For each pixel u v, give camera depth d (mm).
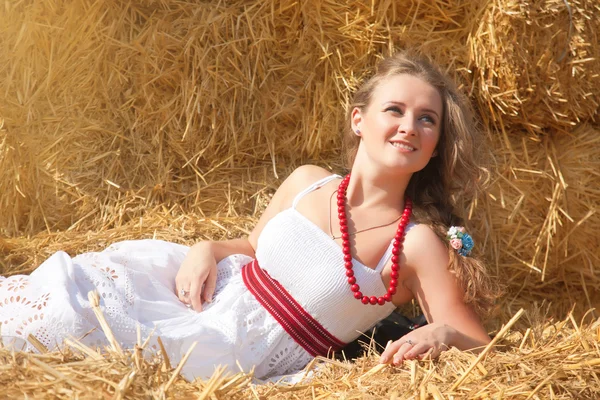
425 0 4051
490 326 4203
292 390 2383
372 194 3201
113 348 2264
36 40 4164
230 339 2963
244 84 4219
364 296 3076
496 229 4195
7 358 2100
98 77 4242
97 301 2477
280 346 3117
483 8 3930
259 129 4273
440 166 3342
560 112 4016
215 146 4305
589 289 4375
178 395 2105
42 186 4215
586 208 4176
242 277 3287
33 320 2672
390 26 4090
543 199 4195
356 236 3154
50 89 4230
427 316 3100
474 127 3418
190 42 4129
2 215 4129
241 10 4230
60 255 2975
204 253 3357
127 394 1988
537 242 4184
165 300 3146
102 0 4172
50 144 4219
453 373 2424
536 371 2387
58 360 2143
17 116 4164
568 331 2828
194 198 4328
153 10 4242
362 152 3238
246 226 4195
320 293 3062
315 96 4215
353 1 4062
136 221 4176
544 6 3807
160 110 4227
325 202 3281
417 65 3215
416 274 3119
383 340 3395
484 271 3088
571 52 3885
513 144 4234
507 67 3902
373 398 2238
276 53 4230
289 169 4375
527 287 4379
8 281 2893
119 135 4277
